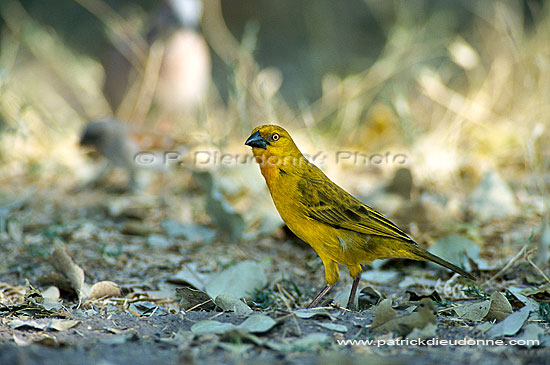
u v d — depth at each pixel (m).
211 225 11.79
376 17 24.84
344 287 8.95
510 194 11.68
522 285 8.70
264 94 13.21
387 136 16.39
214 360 5.84
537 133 11.05
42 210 12.71
